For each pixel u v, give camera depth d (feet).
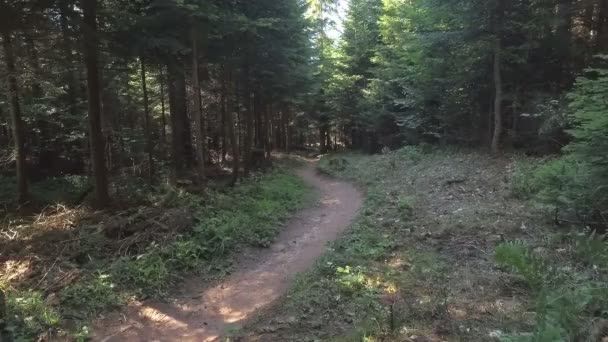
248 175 63.10
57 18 35.32
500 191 36.99
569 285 14.90
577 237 20.08
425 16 61.87
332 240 32.76
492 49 49.70
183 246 29.19
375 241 29.12
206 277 27.20
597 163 22.27
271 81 64.95
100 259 27.86
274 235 35.60
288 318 19.80
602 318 12.32
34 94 49.98
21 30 34.09
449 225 29.35
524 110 51.08
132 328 21.01
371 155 97.60
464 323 16.01
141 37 38.81
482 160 51.03
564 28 47.44
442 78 62.80
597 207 23.41
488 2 48.11
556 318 12.09
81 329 20.38
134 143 66.49
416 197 41.16
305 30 63.82
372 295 20.16
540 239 24.11
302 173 82.89
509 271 20.43
